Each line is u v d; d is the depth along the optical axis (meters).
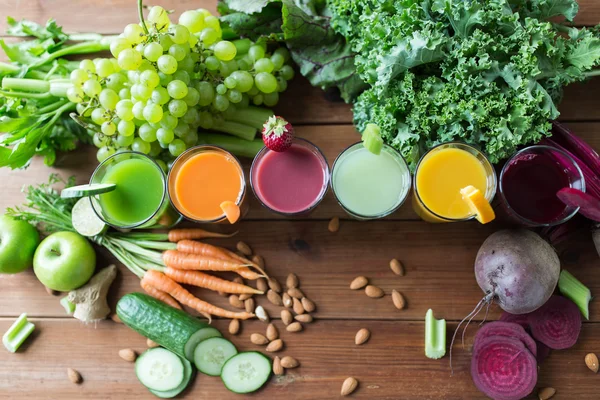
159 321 1.29
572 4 1.17
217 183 1.26
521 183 1.22
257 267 1.33
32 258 1.35
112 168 1.26
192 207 1.25
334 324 1.34
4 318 1.37
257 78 1.28
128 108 1.23
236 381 1.31
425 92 1.16
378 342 1.33
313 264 1.36
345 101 1.34
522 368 1.27
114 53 1.22
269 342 1.34
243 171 1.29
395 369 1.32
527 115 1.14
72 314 1.36
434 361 1.32
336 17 1.24
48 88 1.31
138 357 1.34
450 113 1.15
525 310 1.24
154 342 1.34
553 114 1.15
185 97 1.22
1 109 1.30
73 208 1.32
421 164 1.20
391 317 1.34
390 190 1.23
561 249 1.33
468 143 1.18
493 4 1.10
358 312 1.34
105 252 1.39
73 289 1.33
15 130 1.27
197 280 1.34
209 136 1.36
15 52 1.34
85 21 1.41
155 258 1.35
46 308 1.37
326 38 1.29
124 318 1.30
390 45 1.14
